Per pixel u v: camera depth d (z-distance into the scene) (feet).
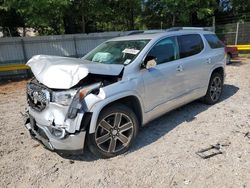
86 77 11.21
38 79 11.28
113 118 11.75
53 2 39.06
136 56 13.02
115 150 11.98
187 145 12.80
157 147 12.74
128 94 11.89
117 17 65.10
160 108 14.02
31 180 10.59
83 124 10.65
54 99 10.75
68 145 10.63
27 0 38.60
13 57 42.29
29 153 12.81
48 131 11.00
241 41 52.54
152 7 63.21
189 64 15.58
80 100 10.35
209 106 18.51
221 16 67.41
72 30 56.59
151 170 10.80
